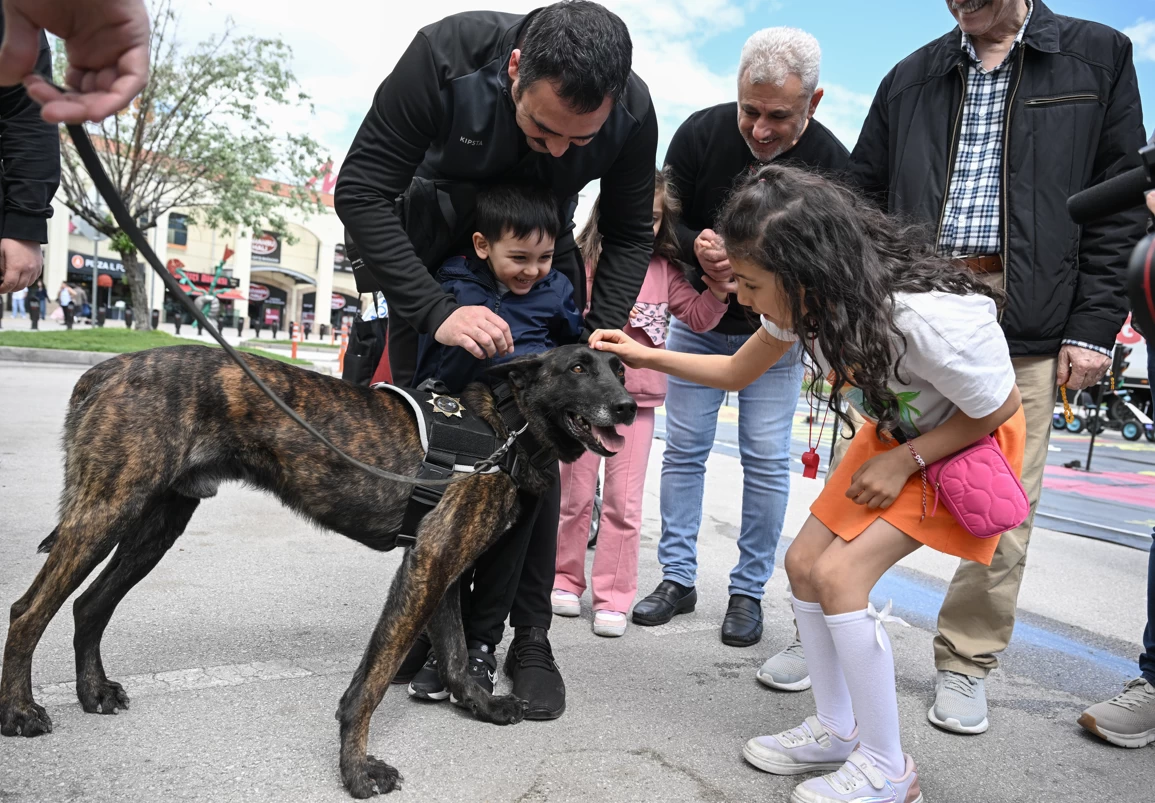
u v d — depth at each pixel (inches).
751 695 113.1
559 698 102.8
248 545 165.3
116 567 96.2
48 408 324.2
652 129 109.8
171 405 86.3
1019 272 109.9
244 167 853.2
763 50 124.2
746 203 82.1
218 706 97.2
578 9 87.8
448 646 100.0
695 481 146.2
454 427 93.8
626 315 116.2
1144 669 107.7
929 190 117.9
